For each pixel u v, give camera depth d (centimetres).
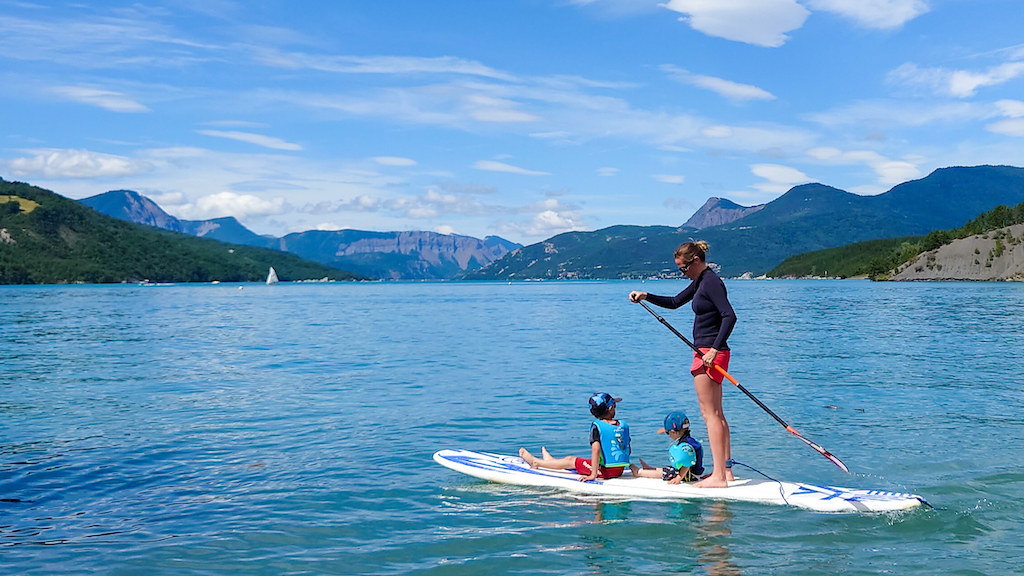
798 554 577
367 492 761
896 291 10288
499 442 1005
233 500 732
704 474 799
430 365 1950
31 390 1512
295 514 687
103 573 541
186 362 2045
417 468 861
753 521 662
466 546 600
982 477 789
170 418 1192
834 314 4534
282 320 4384
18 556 577
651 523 657
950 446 940
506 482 798
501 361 2041
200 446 982
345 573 543
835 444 959
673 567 551
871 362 1927
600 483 767
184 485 790
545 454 837
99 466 872
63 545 603
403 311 5694
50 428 1109
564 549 593
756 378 1627
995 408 1219
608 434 787
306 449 962
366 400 1367
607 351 2319
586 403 1318
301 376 1727
